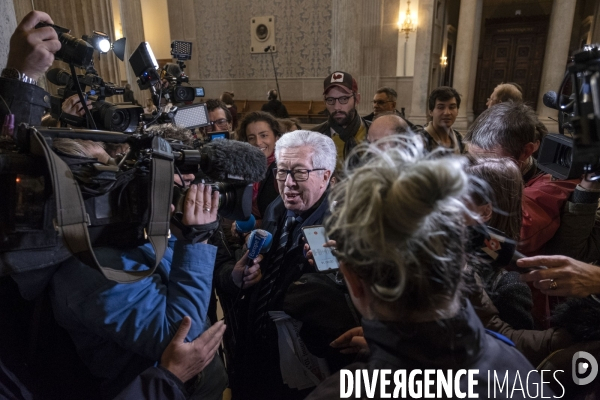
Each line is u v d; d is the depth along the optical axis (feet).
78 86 3.16
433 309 1.42
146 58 4.34
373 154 1.51
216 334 2.55
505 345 1.80
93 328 2.33
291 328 3.23
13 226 1.88
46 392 2.56
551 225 3.50
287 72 29.30
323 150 3.77
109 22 9.08
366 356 1.90
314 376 3.21
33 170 1.91
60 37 3.11
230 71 30.78
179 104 5.52
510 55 32.42
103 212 2.04
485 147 3.91
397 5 23.15
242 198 2.63
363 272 1.46
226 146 2.47
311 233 3.41
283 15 28.40
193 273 2.51
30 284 2.27
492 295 2.81
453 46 27.81
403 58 23.68
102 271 1.89
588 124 1.67
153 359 2.44
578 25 27.14
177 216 2.43
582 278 2.32
